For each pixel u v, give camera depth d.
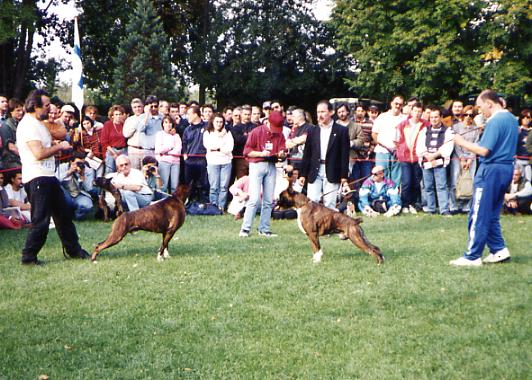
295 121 10.78
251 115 11.80
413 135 10.87
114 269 6.80
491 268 6.64
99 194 10.43
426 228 9.34
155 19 22.25
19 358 4.43
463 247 7.79
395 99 10.95
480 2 19.16
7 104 10.48
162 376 4.16
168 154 11.06
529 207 10.63
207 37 28.89
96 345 4.69
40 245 7.04
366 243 6.89
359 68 25.66
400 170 11.00
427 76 20.03
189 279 6.40
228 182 11.12
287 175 10.64
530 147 10.77
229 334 4.89
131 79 21.56
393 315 5.24
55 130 7.51
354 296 5.73
